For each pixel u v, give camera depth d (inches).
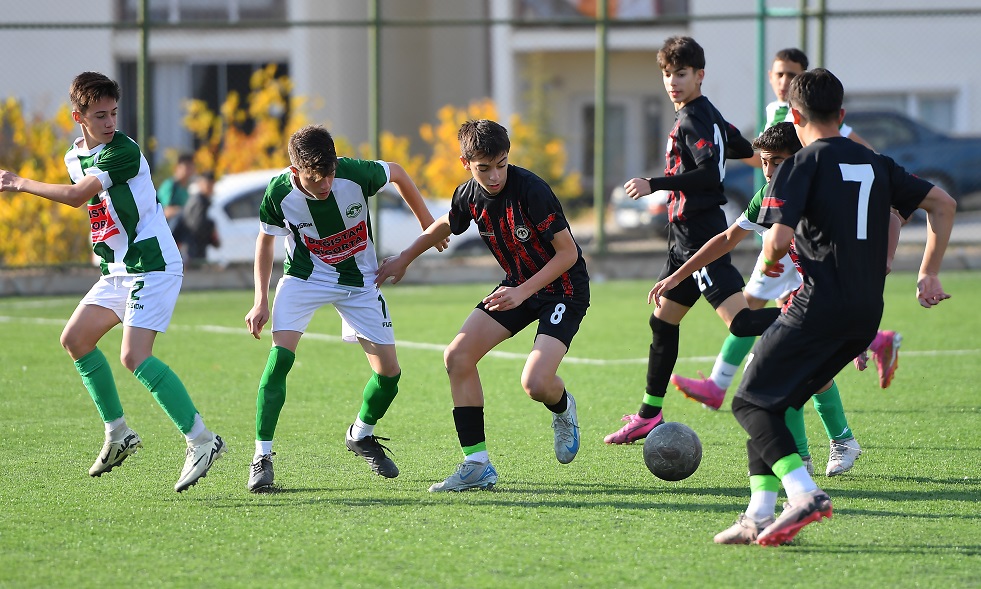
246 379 1154.0
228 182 2198.6
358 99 3398.1
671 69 877.8
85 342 719.1
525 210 716.0
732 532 596.7
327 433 903.1
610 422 943.7
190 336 1454.2
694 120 868.6
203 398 1054.4
